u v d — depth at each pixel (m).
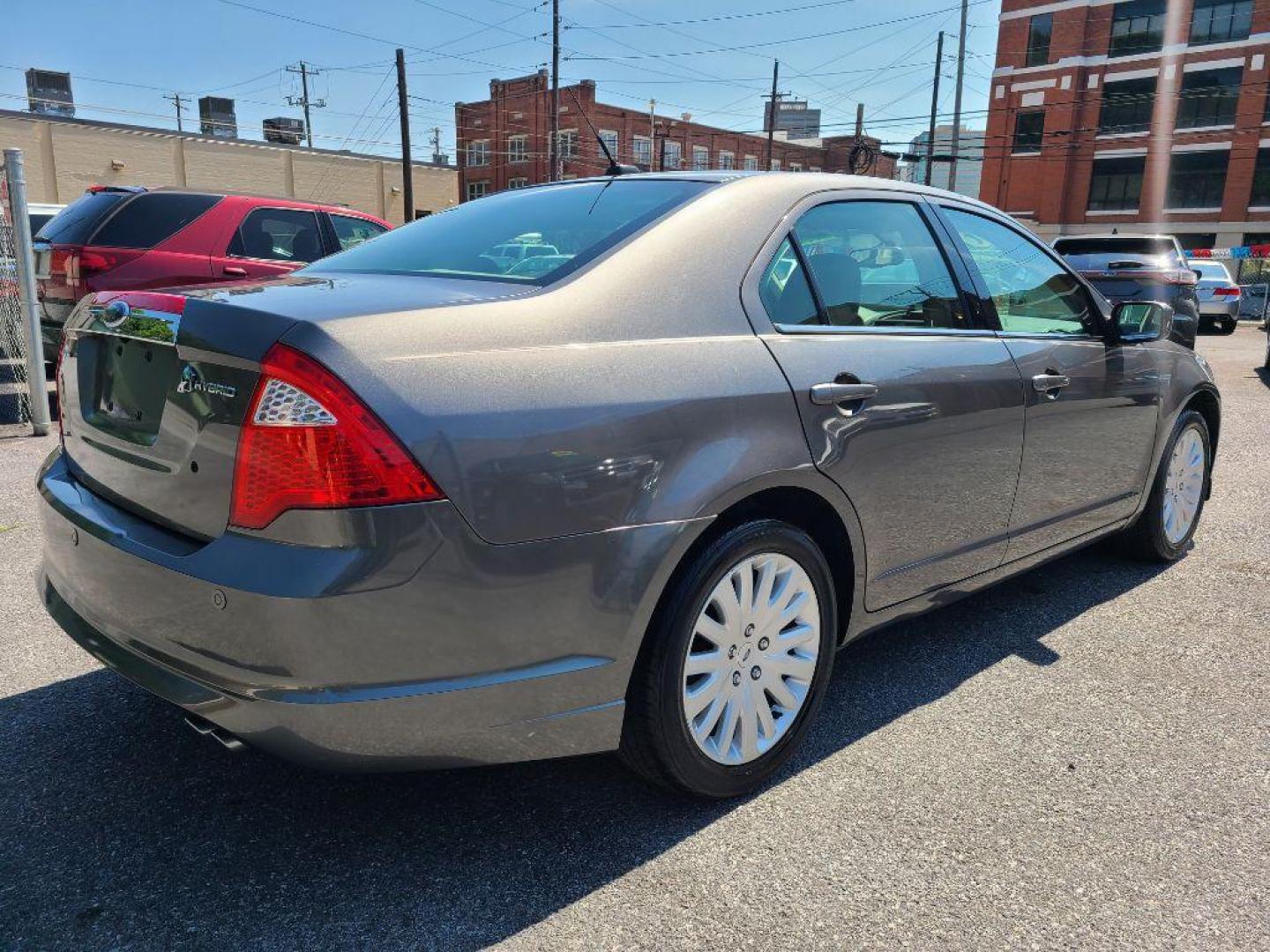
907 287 2.91
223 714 1.89
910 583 2.85
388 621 1.81
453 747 1.95
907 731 2.80
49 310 7.57
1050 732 2.80
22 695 2.90
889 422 2.61
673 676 2.19
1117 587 4.07
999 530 3.16
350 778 2.49
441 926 1.94
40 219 11.58
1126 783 2.53
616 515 2.03
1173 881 2.12
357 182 36.91
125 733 2.69
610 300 2.19
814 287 2.61
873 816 2.36
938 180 62.78
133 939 1.88
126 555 2.03
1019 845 2.25
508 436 1.89
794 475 2.35
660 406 2.11
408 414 1.80
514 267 2.37
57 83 46.44
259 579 1.79
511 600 1.92
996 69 47.09
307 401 1.77
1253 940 1.94
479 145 61.78
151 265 7.57
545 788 2.47
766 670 2.44
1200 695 3.06
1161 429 3.98
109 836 2.22
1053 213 46.00
